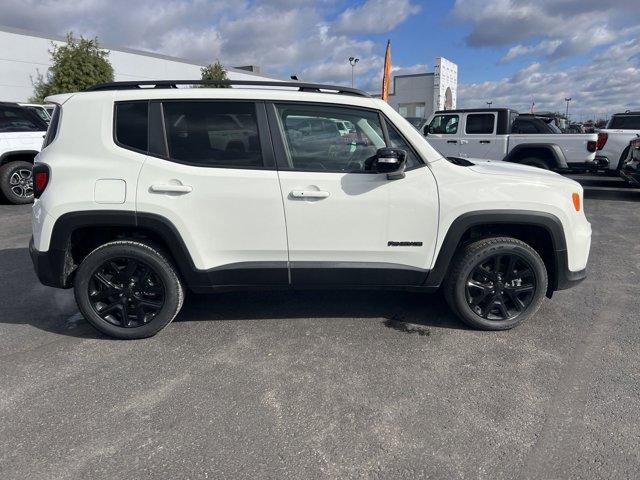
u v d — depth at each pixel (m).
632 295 4.32
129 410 2.60
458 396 2.72
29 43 20.59
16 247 5.88
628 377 2.91
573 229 3.39
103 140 3.17
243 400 2.69
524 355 3.19
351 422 2.50
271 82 3.30
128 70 25.73
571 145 9.13
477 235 3.50
